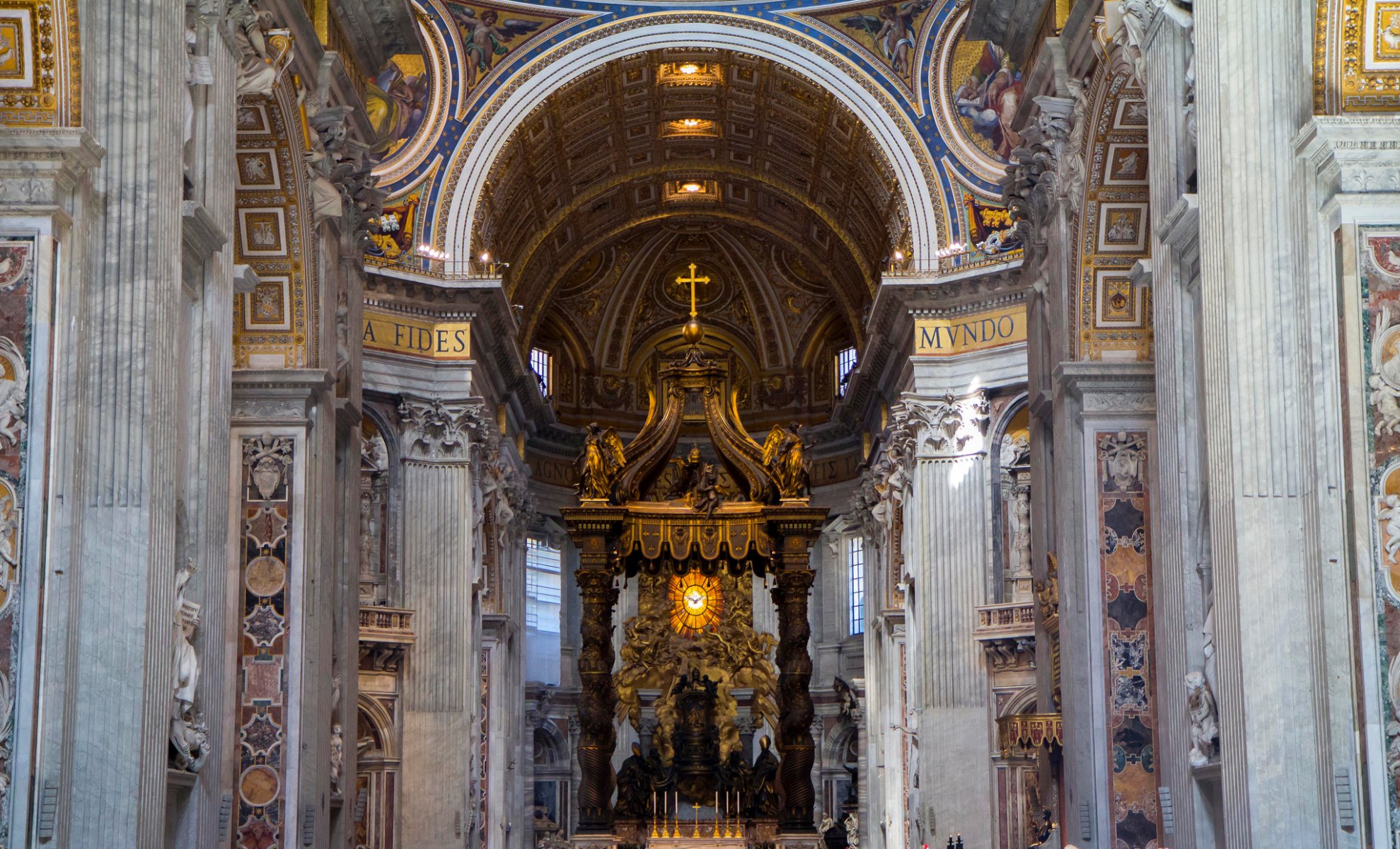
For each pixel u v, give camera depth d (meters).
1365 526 11.36
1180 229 13.24
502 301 32.88
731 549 36.16
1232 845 11.88
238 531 17.66
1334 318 11.71
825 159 35.78
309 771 17.77
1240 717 11.69
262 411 17.78
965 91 31.86
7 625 11.27
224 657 14.22
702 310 45.44
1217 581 12.14
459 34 32.12
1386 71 12.05
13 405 11.45
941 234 31.97
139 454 11.85
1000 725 20.59
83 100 12.05
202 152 13.73
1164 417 13.93
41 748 11.28
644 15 32.94
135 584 11.70
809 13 32.78
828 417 44.16
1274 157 12.09
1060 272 18.78
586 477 35.59
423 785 30.78
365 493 31.39
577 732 43.16
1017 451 30.91
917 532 31.62
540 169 35.56
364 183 20.66
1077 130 18.11
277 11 16.36
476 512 32.91
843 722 41.97
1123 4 14.47
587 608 35.81
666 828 38.75
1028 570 30.44
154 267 12.06
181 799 13.32
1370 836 11.07
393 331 31.70
